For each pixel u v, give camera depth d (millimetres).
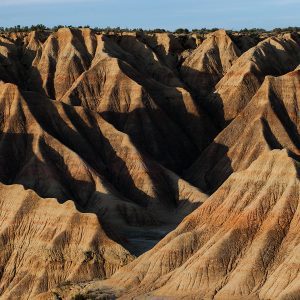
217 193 118500
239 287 103750
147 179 169000
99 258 123500
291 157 116062
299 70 189375
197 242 112750
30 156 167500
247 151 177250
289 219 109188
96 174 164375
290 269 102500
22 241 131375
